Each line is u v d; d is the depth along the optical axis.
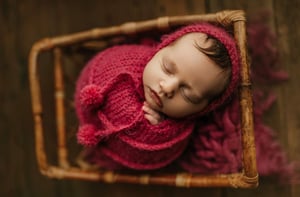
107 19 0.78
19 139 0.84
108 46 0.72
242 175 0.61
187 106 0.59
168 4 0.74
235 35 0.59
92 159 0.75
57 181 0.83
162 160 0.65
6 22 0.83
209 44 0.56
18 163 0.84
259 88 0.71
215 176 0.65
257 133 0.70
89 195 0.81
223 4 0.72
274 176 0.71
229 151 0.67
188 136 0.65
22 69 0.83
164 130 0.61
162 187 0.77
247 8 0.71
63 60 0.79
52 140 0.82
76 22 0.79
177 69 0.57
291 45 0.70
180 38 0.58
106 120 0.63
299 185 0.70
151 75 0.58
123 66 0.63
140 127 0.61
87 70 0.67
